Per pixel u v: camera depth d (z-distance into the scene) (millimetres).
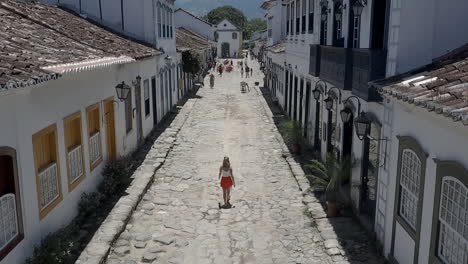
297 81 20203
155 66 20797
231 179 11961
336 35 13172
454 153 6285
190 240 9945
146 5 20406
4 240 7215
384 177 9039
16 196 7539
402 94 6883
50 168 8961
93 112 11906
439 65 7863
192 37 50906
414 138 7555
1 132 7062
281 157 16625
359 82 9758
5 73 6824
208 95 33656
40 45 10453
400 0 8148
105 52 13453
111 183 11961
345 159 11234
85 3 20391
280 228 10586
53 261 7902
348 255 9109
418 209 7359
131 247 9523
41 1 20062
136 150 16797
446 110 5590
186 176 14352
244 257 9250
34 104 8203
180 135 20094
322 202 11883
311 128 16875
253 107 27953
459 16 8242
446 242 6574
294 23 20875
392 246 8547
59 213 9305
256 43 77750
